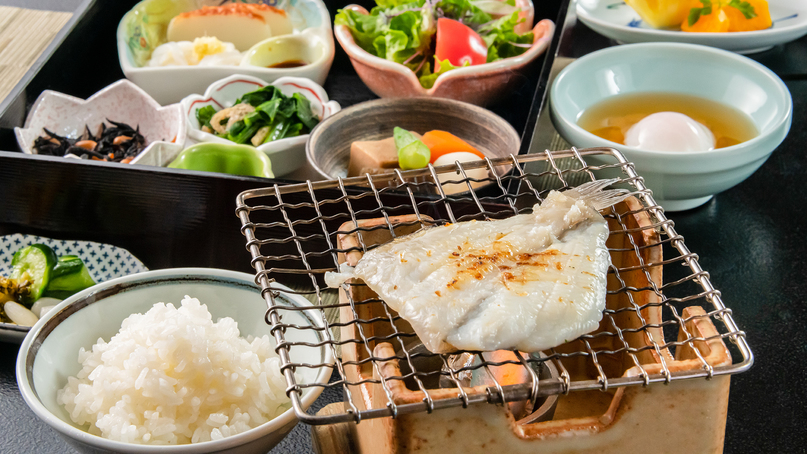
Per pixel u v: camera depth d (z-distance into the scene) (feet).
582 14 2.91
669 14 2.89
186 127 2.65
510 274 2.04
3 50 2.80
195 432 2.18
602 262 2.12
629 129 2.65
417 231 2.16
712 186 2.49
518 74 2.74
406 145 2.55
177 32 2.91
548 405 2.13
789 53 2.96
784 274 2.48
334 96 2.89
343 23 2.83
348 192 2.40
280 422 2.12
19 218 2.50
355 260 2.13
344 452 2.18
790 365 2.35
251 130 2.71
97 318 2.26
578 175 2.62
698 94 2.70
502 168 2.48
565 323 1.90
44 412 2.11
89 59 2.83
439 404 1.62
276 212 2.42
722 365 1.81
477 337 1.84
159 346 2.19
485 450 1.84
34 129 2.65
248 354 2.23
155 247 2.51
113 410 2.17
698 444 1.95
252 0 3.00
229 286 2.29
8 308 2.37
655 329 2.15
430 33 2.81
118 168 2.42
